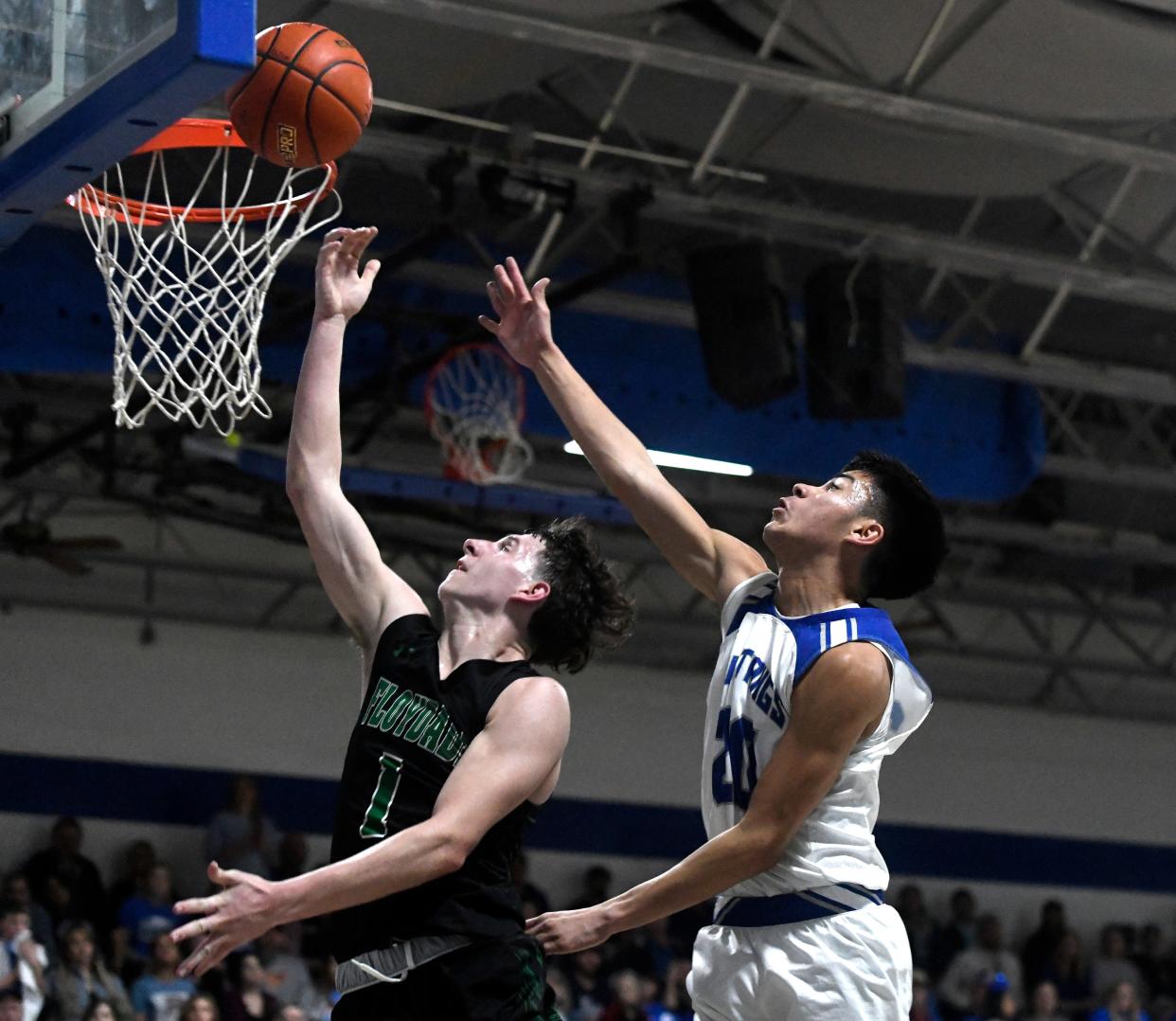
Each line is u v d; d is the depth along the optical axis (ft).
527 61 29.76
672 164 31.50
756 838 9.86
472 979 9.32
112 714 44.50
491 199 30.14
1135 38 27.61
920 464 38.99
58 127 13.05
